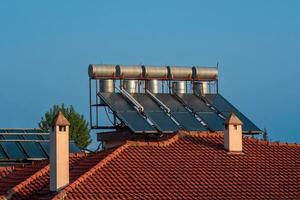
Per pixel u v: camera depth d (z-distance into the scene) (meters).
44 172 104.44
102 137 145.00
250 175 102.00
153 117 144.00
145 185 96.19
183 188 96.44
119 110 145.38
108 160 101.06
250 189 98.19
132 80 158.00
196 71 165.12
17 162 131.50
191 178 99.12
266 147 111.56
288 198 97.00
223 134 113.00
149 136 138.38
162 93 160.00
